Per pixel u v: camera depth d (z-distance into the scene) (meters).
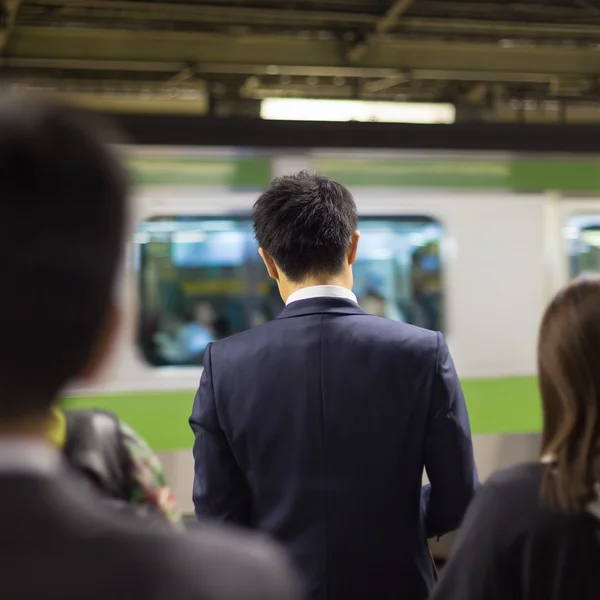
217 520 1.79
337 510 1.69
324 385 1.72
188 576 0.58
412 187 4.91
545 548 1.13
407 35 7.54
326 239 1.80
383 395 1.71
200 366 4.67
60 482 0.60
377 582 1.69
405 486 1.71
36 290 0.61
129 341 4.59
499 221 5.02
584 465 1.14
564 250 5.11
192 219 4.69
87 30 7.12
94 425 1.33
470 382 4.93
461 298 4.95
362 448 1.70
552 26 7.27
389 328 1.77
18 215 0.60
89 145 0.64
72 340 0.63
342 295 1.81
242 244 4.75
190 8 6.59
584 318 1.18
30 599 0.56
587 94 9.71
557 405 1.21
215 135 4.70
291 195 1.82
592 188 5.16
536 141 5.08
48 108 0.64
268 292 4.77
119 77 8.86
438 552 4.57
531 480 1.18
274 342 1.77
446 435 1.71
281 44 7.68
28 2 6.47
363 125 4.86
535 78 8.79
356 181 4.85
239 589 0.59
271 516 1.73
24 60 7.57
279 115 7.00
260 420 1.73
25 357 0.61
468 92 9.48
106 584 0.57
